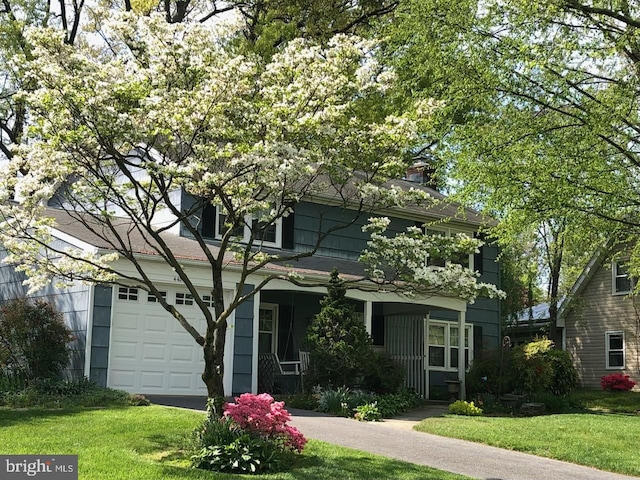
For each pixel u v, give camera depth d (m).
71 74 8.34
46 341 13.60
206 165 8.58
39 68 8.15
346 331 16.42
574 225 14.20
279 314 19.52
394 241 9.68
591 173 13.34
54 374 13.75
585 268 28.50
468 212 24.47
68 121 8.30
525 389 19.42
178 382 15.49
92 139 8.55
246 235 18.36
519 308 32.09
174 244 16.31
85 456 8.18
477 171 14.01
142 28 8.73
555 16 13.23
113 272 9.96
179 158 9.00
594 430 13.30
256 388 16.33
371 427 12.92
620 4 13.48
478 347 23.75
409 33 15.80
